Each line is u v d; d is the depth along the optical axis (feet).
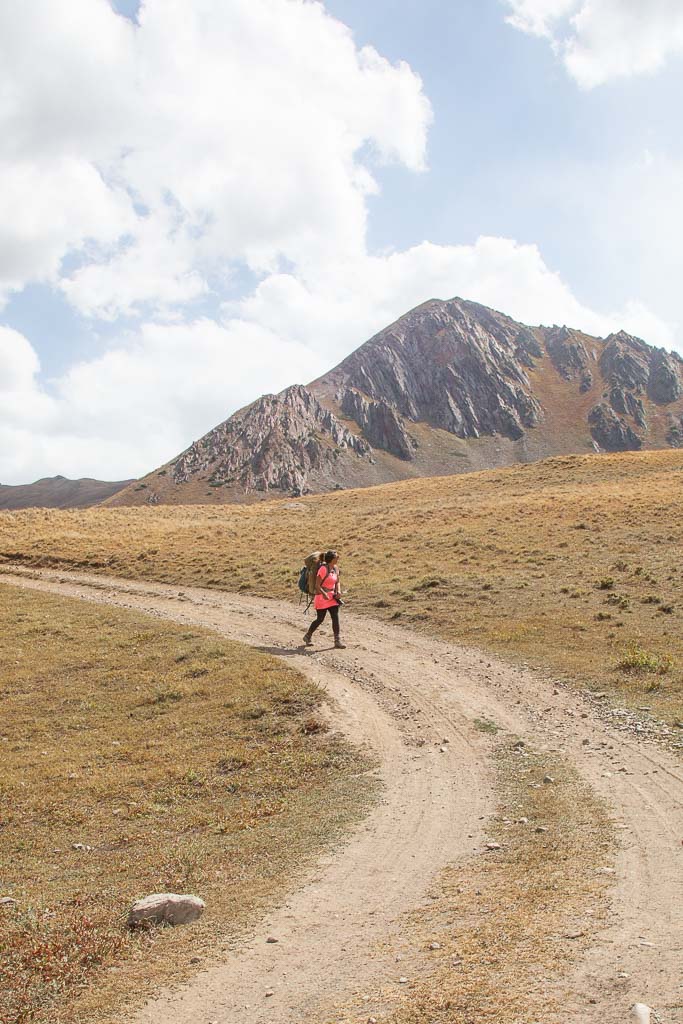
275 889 28.96
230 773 48.80
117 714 64.18
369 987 19.77
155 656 80.28
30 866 36.29
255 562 136.67
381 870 30.71
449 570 115.96
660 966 19.17
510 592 97.19
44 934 25.27
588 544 128.06
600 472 245.45
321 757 49.55
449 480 279.08
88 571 143.64
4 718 65.72
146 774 49.42
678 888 25.91
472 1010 17.48
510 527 149.18
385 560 129.29
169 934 24.84
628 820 34.78
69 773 51.11
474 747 49.49
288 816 39.50
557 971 19.34
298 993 19.97
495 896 26.50
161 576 133.59
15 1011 19.84
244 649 78.95
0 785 49.39
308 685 64.03
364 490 283.59
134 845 38.14
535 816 36.50
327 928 24.80
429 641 79.87
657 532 132.26
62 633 94.32
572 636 76.33
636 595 91.15
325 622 91.91
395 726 54.95
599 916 23.43
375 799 41.06
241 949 23.40
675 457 259.39
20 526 194.49
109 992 20.84
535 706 57.41
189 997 20.30
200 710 62.03
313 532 170.19
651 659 63.77
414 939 23.08
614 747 47.34
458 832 35.19
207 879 30.83
